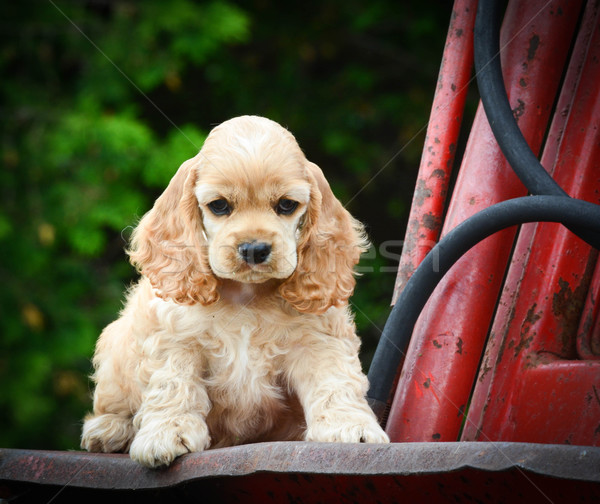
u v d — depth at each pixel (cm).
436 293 315
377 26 1139
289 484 225
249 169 305
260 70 1155
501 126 287
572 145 313
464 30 337
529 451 180
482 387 304
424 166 332
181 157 963
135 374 329
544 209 260
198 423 296
